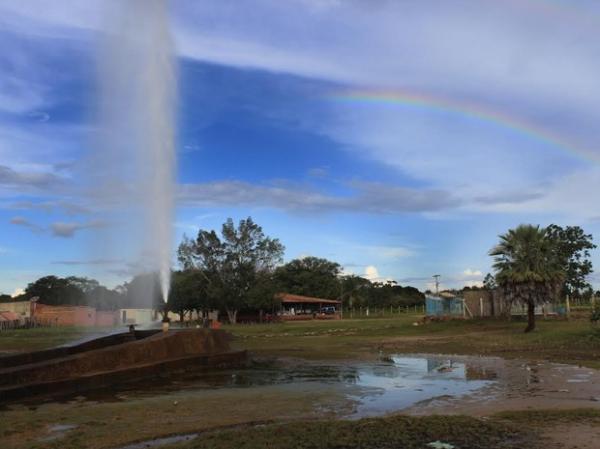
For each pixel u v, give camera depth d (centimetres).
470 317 3950
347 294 11531
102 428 936
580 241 6988
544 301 3012
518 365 1772
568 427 852
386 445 766
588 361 1825
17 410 1088
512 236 3136
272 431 842
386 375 1605
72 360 1359
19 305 7675
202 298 7388
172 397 1227
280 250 7606
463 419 897
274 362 1989
